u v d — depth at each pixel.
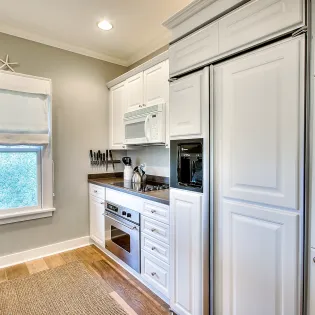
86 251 2.94
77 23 2.42
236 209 1.36
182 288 1.68
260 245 1.25
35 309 1.87
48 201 2.81
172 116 1.75
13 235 2.61
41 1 2.06
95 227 3.00
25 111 2.56
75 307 1.90
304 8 1.06
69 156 2.98
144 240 2.14
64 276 2.35
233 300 1.38
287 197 1.13
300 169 1.08
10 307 1.89
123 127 2.97
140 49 3.04
